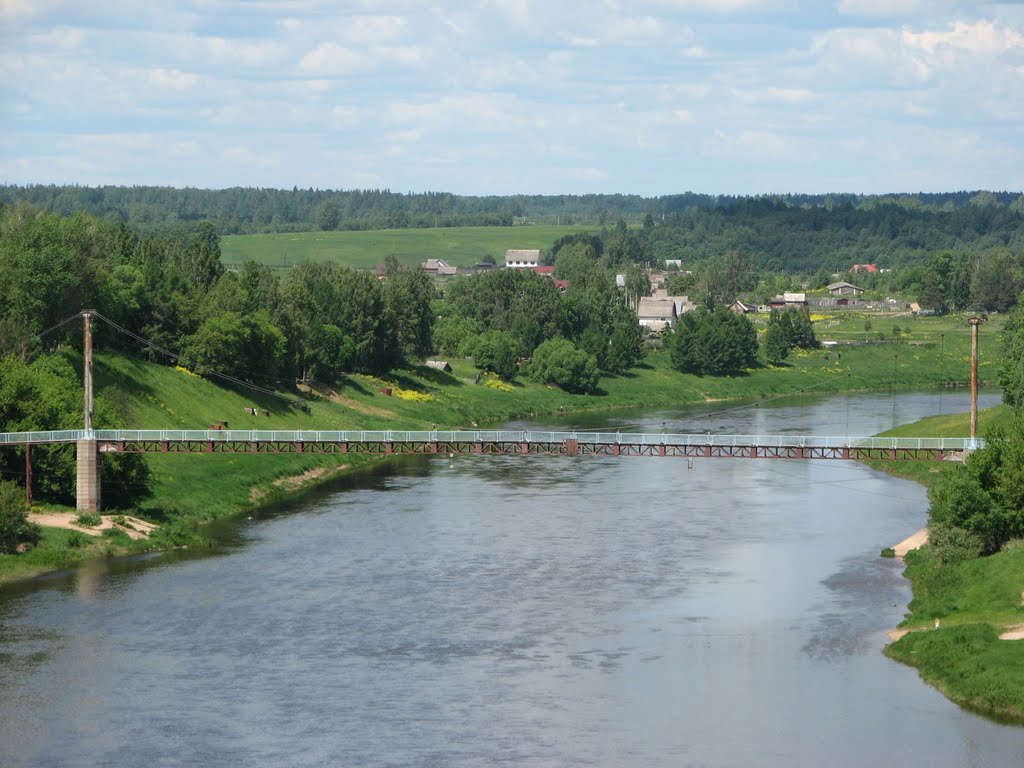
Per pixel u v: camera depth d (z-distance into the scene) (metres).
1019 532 113.50
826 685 88.88
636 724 82.38
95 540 126.75
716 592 112.19
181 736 80.56
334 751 78.31
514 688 88.75
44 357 163.38
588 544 130.50
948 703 85.38
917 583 112.31
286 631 100.81
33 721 82.75
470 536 134.25
